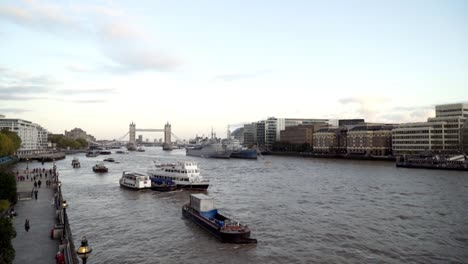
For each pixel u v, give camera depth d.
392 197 112.69
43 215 73.38
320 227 77.19
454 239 69.06
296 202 104.88
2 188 80.56
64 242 50.75
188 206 87.62
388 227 77.25
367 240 68.38
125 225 79.31
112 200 110.62
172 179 138.62
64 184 147.12
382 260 58.38
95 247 64.12
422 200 107.25
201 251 62.25
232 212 91.44
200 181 132.38
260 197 114.12
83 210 95.19
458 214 88.75
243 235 66.31
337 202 104.62
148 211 94.25
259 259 58.69
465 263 57.31
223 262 57.34
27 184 124.06
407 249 63.47
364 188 132.25
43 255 49.56
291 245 65.56
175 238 69.62
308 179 163.00
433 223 80.44
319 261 57.88
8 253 39.44
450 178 164.00
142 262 57.06
